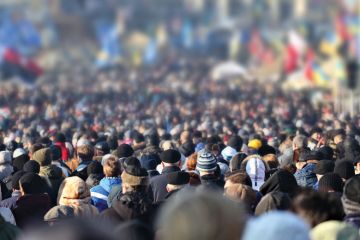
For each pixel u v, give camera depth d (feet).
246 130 211.61
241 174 83.20
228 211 36.11
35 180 86.17
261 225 37.50
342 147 138.51
